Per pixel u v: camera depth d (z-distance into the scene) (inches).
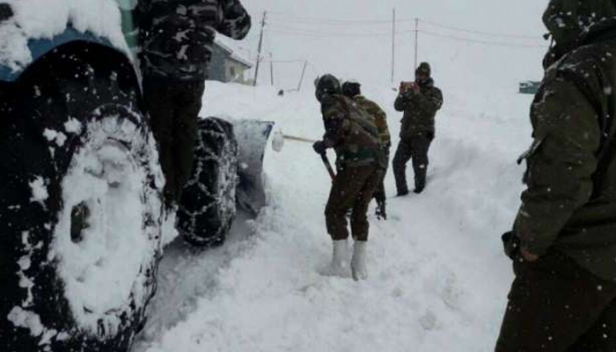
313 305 144.8
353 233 171.3
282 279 157.9
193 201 159.5
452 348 129.7
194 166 158.6
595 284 77.0
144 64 118.4
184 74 121.3
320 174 319.6
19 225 75.7
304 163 344.2
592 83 73.5
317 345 125.7
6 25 76.6
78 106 85.9
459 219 231.6
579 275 77.4
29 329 76.6
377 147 169.2
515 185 235.0
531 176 77.4
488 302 155.4
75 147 84.8
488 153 291.1
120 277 95.0
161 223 113.7
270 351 120.8
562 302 78.4
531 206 76.1
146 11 117.3
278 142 221.1
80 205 89.5
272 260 168.1
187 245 170.2
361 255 168.4
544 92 78.4
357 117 171.0
